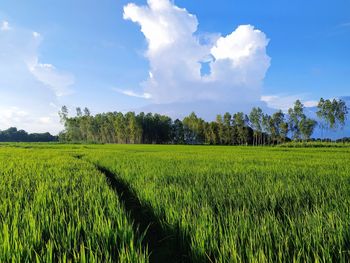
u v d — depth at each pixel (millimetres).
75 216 4879
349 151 34281
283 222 4574
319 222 4211
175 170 11414
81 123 116625
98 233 4051
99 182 8570
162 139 120625
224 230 4156
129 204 7590
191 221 4559
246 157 20922
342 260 3219
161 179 9117
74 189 7684
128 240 3984
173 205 5418
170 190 6863
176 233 4500
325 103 72562
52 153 27500
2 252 3398
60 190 7164
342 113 70875
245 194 6469
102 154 26047
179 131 123000
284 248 3641
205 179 9086
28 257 3398
